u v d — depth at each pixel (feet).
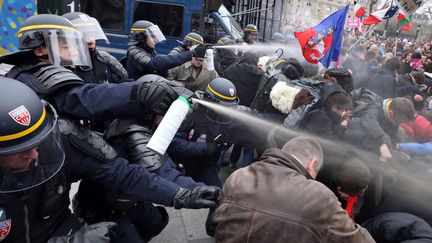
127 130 5.92
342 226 4.34
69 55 5.36
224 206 4.84
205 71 15.17
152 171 5.66
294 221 4.32
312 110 9.30
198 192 5.16
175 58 11.90
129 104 4.47
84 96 4.50
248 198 4.67
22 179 3.83
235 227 4.64
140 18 24.09
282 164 4.96
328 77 11.66
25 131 3.54
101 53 10.48
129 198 6.12
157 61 11.69
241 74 13.07
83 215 6.56
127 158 5.97
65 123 4.61
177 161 9.27
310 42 13.44
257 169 4.96
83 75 8.59
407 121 10.14
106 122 6.46
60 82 4.49
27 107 3.61
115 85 4.60
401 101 10.05
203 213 11.79
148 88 4.54
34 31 5.14
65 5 17.67
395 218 6.46
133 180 5.09
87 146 4.77
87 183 6.28
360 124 9.33
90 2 24.02
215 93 9.05
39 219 4.46
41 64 4.88
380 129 9.10
